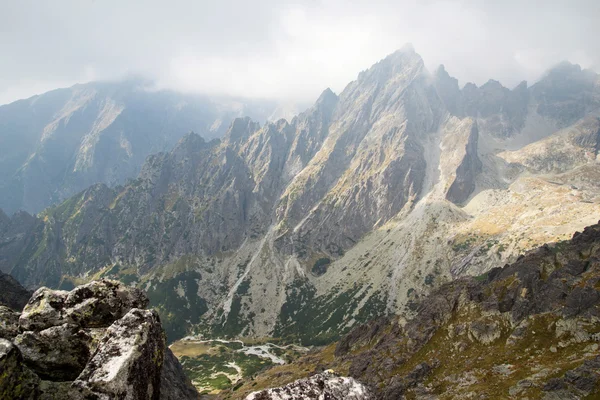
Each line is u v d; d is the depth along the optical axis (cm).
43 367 1413
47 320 1554
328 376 1266
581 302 9738
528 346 9706
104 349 1259
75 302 1619
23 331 1550
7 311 1753
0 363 1023
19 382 1067
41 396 1113
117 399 1133
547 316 10212
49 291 1667
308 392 1162
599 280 10050
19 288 9169
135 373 1223
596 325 9044
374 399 1223
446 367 10606
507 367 9262
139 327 1365
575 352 8644
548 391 7694
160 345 1437
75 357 1462
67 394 1133
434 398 9425
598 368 7538
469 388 9169
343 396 1173
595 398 7012
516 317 10838
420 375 10675
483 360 10062
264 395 1135
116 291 1673
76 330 1535
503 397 8169
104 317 1612
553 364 8538
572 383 7531
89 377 1162
